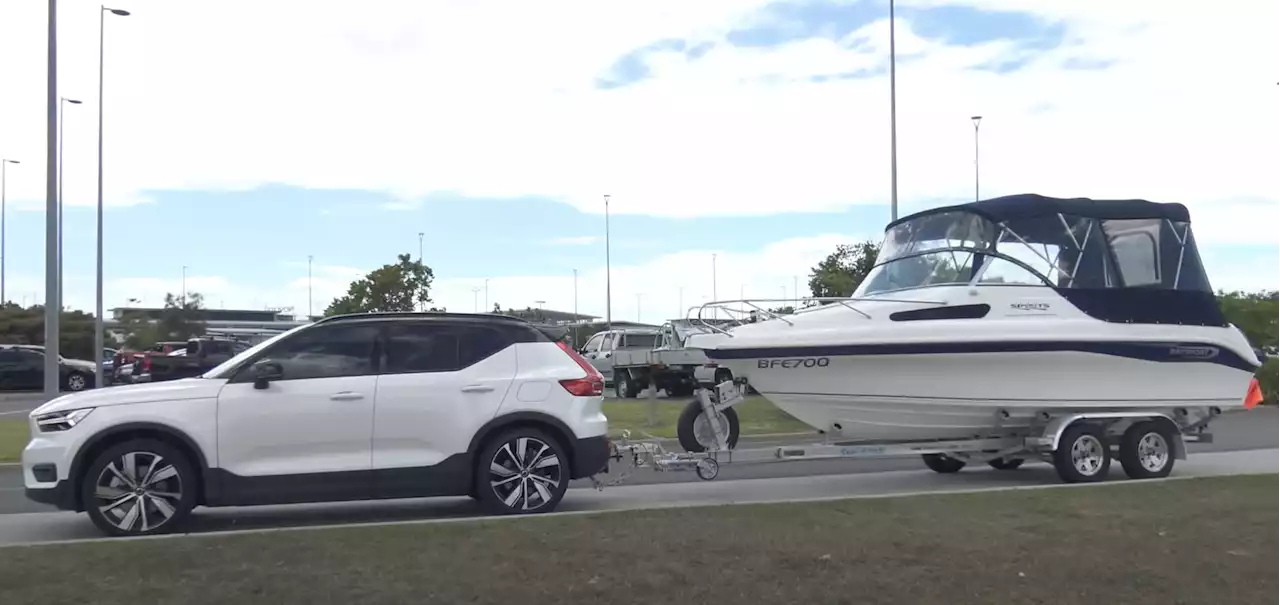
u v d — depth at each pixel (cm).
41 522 888
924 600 578
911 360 1059
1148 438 1129
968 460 1205
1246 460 1325
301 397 833
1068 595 590
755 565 635
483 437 869
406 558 643
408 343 877
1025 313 1096
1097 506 842
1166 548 690
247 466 818
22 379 3416
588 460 895
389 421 846
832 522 764
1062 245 1135
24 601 555
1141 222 1178
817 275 3064
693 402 1077
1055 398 1105
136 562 629
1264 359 2497
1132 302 1141
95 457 803
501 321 911
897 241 1236
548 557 647
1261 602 586
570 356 920
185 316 4784
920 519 779
